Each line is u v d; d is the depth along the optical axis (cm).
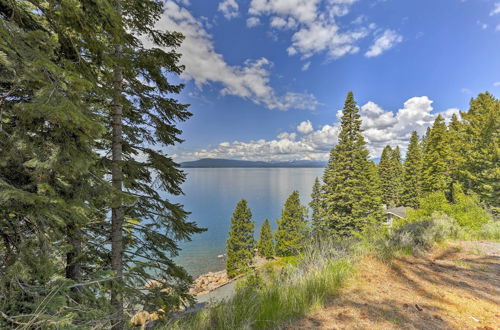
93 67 425
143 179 682
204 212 8481
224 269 3575
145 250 678
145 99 641
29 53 203
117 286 516
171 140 744
